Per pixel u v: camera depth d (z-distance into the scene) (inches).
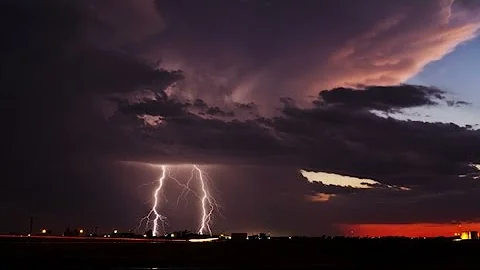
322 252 3041.3
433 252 3056.1
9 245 3218.5
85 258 2714.1
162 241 3641.7
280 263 2694.4
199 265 2536.9
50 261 2576.3
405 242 3408.0
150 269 2309.3
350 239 3545.8
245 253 2984.7
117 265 2477.9
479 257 2913.4
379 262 2765.7
